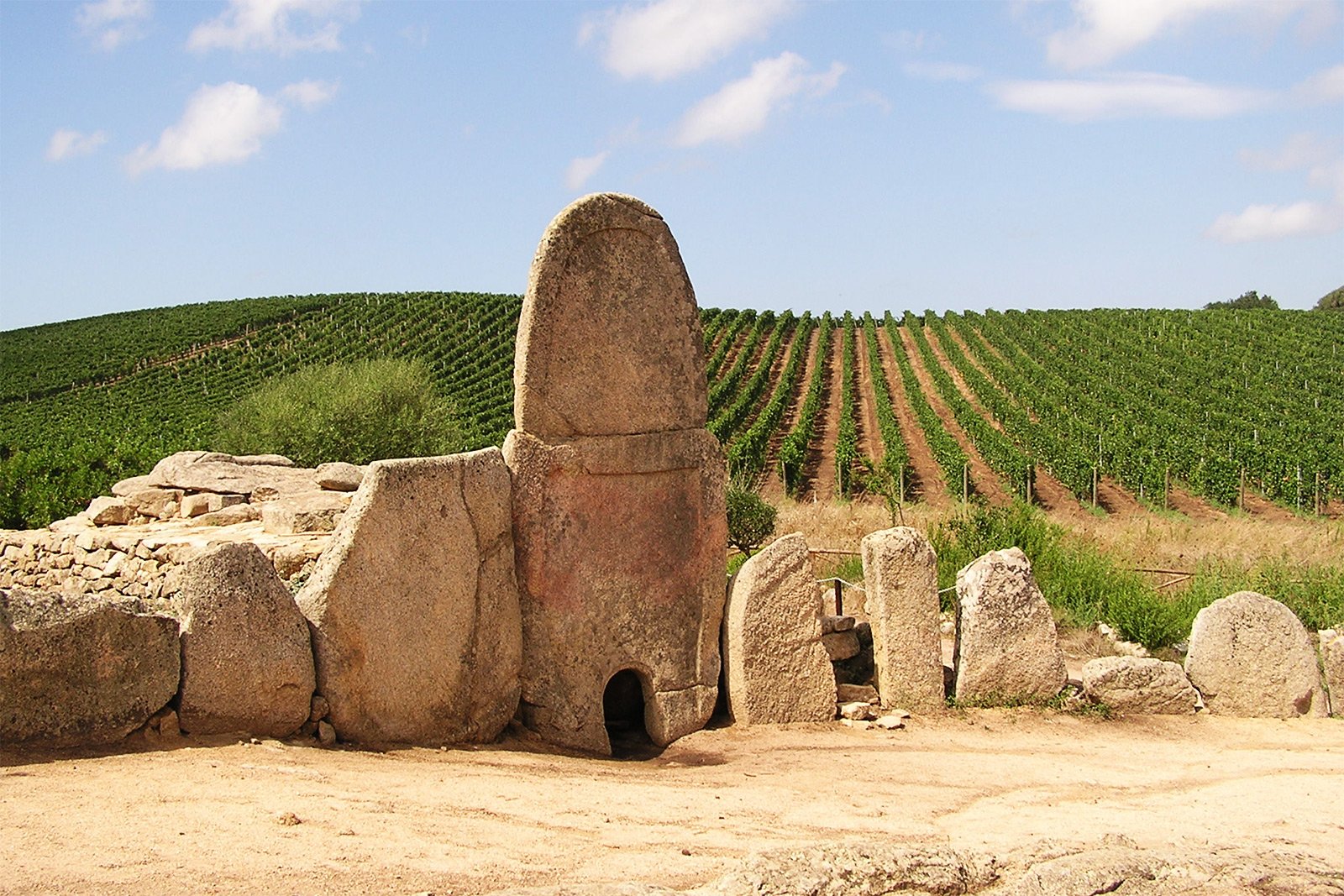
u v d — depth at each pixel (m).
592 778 7.24
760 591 9.26
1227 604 10.05
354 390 31.22
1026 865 5.29
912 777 7.77
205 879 4.50
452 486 7.98
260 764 6.33
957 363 68.44
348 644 7.36
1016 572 9.86
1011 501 33.59
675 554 9.16
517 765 7.46
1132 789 7.64
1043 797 7.30
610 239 8.93
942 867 4.99
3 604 6.11
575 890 4.37
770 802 6.77
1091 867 4.96
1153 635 13.22
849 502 32.69
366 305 86.75
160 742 6.59
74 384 73.88
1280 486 33.50
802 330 82.44
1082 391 56.25
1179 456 36.12
